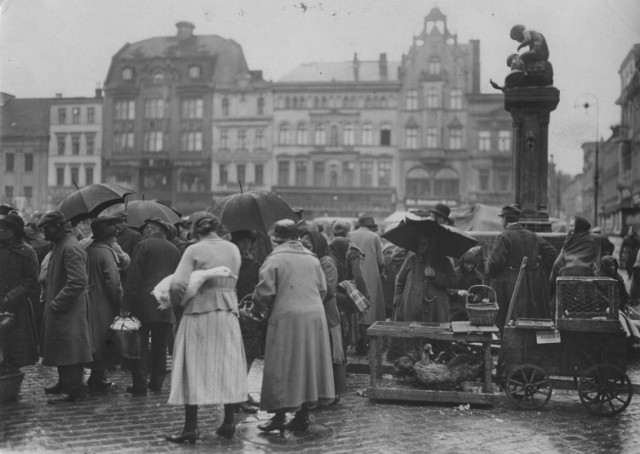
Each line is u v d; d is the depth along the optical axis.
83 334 6.64
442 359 7.34
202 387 5.25
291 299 5.64
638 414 6.38
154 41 72.31
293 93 68.94
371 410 6.50
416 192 66.75
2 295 6.79
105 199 7.68
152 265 7.03
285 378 5.54
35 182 71.75
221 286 5.46
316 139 68.62
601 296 6.39
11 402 6.67
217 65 71.12
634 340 8.23
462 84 66.00
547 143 11.20
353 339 8.38
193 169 70.88
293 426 5.76
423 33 66.44
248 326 6.41
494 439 5.52
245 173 69.81
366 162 67.56
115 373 8.42
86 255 6.77
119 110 72.12
